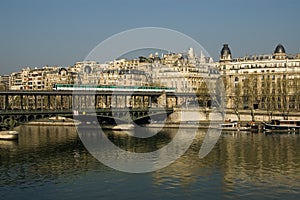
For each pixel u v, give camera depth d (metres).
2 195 77.69
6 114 150.00
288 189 79.50
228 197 74.69
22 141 153.75
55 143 147.00
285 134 171.62
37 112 159.12
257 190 78.88
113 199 74.31
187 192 78.00
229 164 102.88
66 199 74.81
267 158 110.88
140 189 80.12
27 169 99.62
